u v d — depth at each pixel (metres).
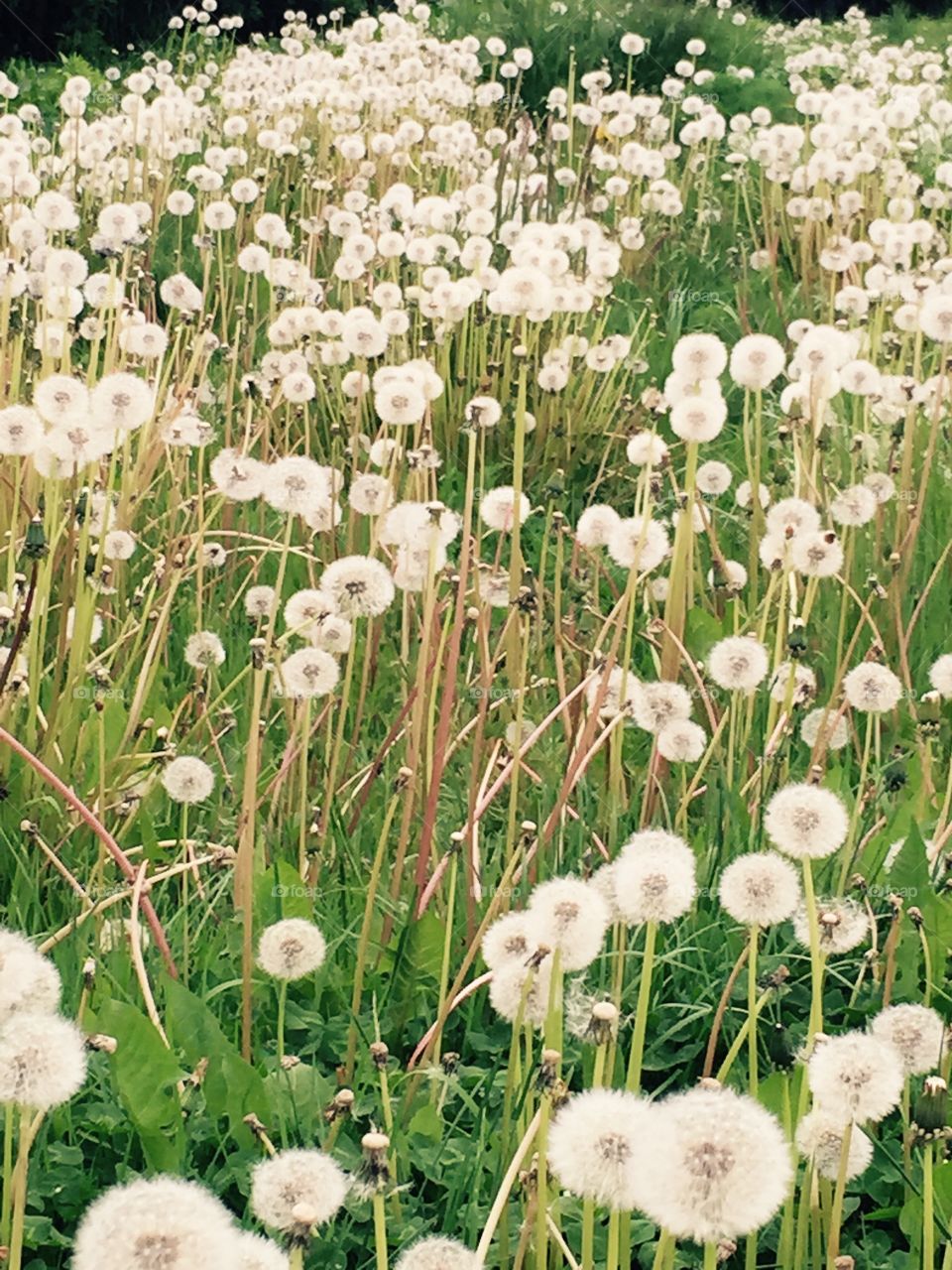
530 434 5.31
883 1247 2.15
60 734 3.15
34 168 7.11
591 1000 2.20
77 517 3.34
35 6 15.13
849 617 4.04
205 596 3.95
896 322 4.75
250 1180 2.15
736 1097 1.36
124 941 2.58
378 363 4.96
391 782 3.18
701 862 2.87
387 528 2.90
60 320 3.85
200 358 4.87
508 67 9.00
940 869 2.82
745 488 3.98
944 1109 1.74
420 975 2.65
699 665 3.51
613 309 6.63
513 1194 2.12
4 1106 2.14
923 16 19.55
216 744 3.15
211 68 10.70
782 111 10.55
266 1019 2.57
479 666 3.56
